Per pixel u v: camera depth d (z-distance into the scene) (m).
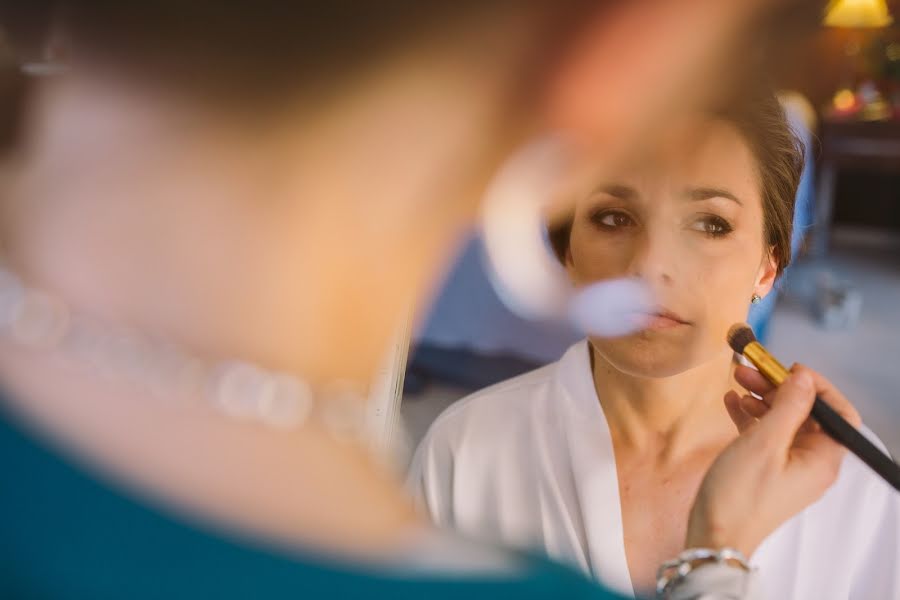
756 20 0.21
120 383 0.24
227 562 0.23
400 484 0.26
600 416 0.74
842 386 3.00
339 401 0.25
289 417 0.24
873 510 0.68
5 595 0.23
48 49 0.23
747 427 0.57
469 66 0.23
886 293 3.98
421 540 0.25
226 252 0.24
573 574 0.26
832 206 4.96
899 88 4.50
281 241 0.24
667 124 0.23
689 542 0.46
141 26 0.23
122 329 0.24
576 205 0.67
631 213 0.67
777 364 0.54
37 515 0.23
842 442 0.48
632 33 0.22
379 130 0.24
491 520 0.76
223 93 0.23
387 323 0.25
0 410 0.24
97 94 0.23
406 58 0.23
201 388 0.24
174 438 0.24
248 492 0.24
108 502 0.23
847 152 4.46
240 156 0.24
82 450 0.23
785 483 0.46
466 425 0.78
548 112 0.23
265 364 0.24
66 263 0.24
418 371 2.48
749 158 0.66
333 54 0.23
